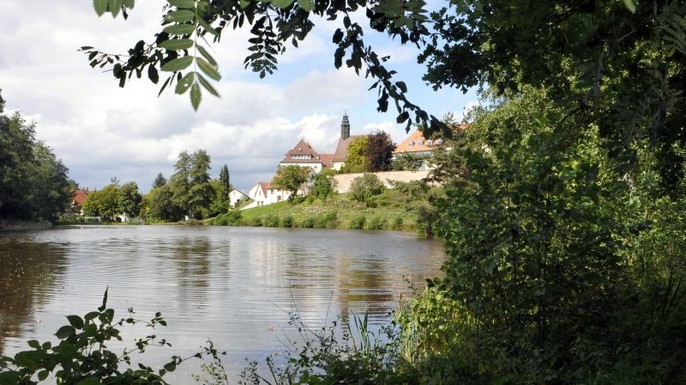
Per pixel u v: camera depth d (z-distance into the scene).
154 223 100.81
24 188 63.06
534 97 13.72
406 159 42.91
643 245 8.00
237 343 8.82
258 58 4.49
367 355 5.62
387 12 2.64
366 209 70.06
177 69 1.64
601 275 5.48
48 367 3.31
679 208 8.06
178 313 11.44
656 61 3.54
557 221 5.46
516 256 5.34
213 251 29.67
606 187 5.65
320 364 5.55
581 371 4.55
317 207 75.75
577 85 3.55
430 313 6.51
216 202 102.62
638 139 3.55
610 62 4.24
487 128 16.27
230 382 6.80
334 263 22.72
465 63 5.61
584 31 4.22
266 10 3.31
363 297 13.62
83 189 147.00
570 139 7.03
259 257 25.88
